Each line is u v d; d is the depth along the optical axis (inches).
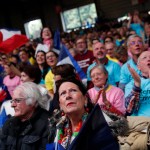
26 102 85.4
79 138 62.6
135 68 123.3
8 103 118.3
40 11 779.4
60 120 77.3
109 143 62.8
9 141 85.4
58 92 77.9
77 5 746.2
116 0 698.8
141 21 312.8
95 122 63.4
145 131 70.4
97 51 145.9
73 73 109.0
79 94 73.5
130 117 75.5
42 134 83.4
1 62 175.3
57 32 194.5
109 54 170.7
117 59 170.7
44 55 164.6
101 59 145.9
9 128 87.0
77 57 179.6
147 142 68.2
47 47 185.6
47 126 84.0
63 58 153.6
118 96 104.7
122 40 272.7
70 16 760.3
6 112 116.4
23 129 85.7
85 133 63.1
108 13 712.4
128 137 69.6
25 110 85.7
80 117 73.8
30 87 87.3
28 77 124.0
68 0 753.6
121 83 126.1
